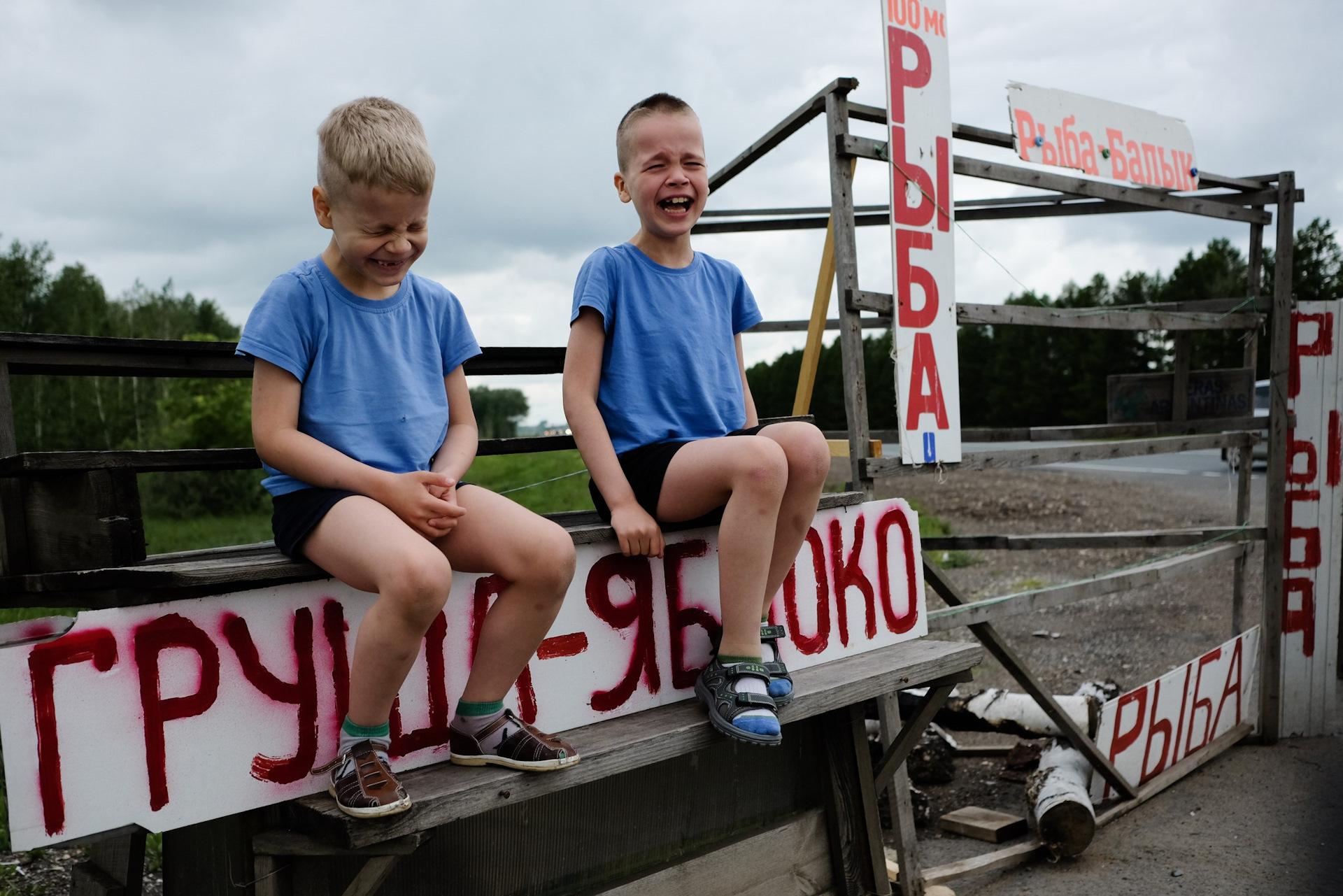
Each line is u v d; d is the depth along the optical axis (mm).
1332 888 2836
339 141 1562
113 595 1537
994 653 3205
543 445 2648
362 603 1718
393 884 1860
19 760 1372
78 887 2248
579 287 2197
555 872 2107
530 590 1653
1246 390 4270
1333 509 4215
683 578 2184
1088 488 13695
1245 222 4223
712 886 2361
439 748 1771
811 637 2410
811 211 4168
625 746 1823
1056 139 3432
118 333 38844
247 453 1964
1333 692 4285
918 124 2955
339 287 1729
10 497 1710
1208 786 3742
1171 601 6793
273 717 1610
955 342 3068
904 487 14922
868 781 2645
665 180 2199
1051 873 3061
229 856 1750
